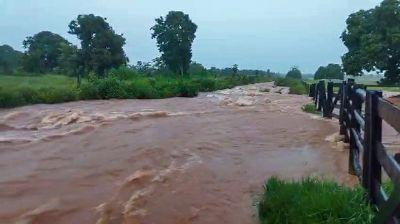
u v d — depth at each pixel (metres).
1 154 8.47
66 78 37.41
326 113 14.02
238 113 15.97
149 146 9.17
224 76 55.47
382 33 24.83
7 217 5.30
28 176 6.98
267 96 27.31
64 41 50.31
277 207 5.12
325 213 4.49
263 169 7.43
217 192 6.22
